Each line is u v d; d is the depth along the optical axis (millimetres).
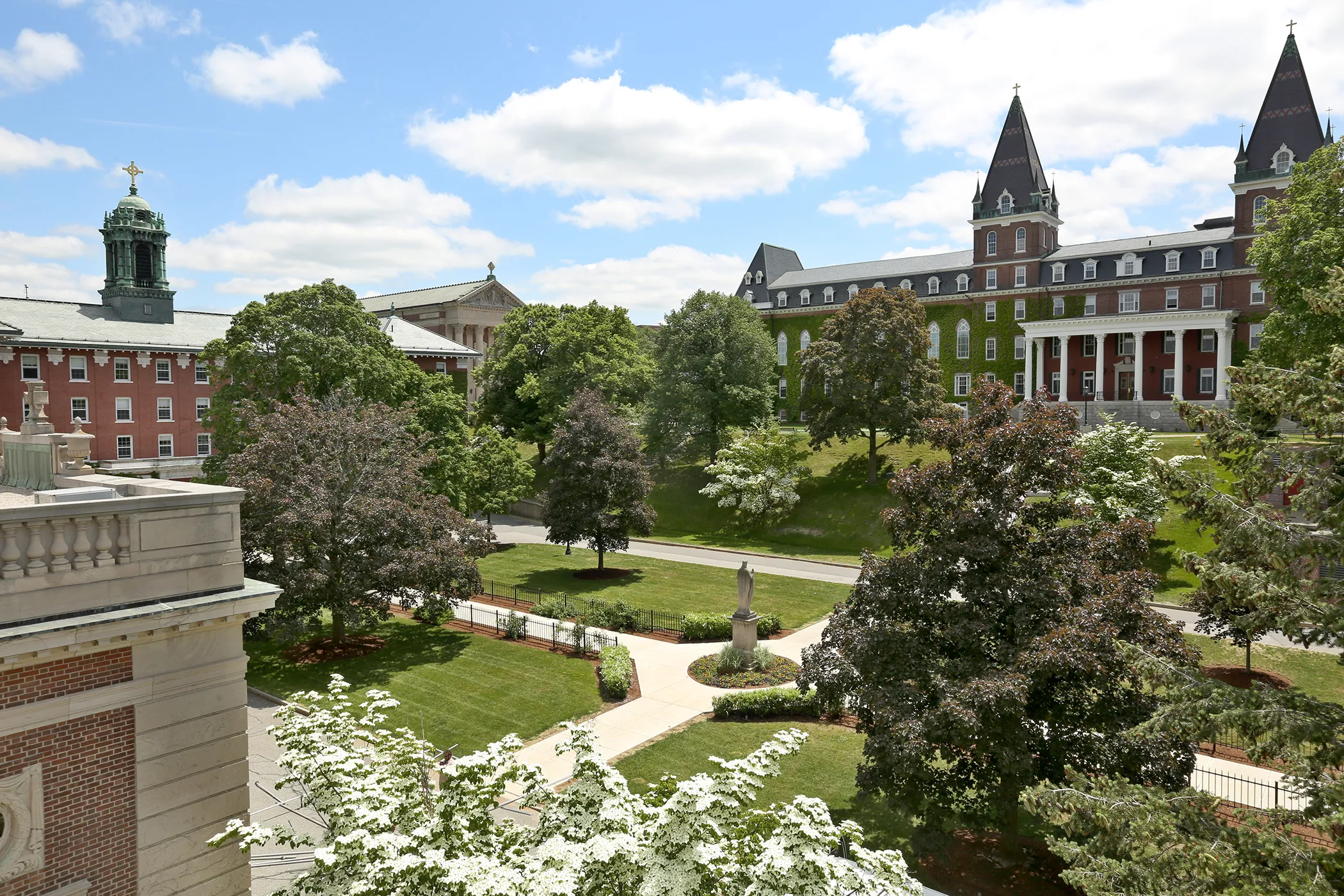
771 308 93625
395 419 31766
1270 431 11891
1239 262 65875
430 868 8336
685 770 19859
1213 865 9727
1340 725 9672
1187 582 36281
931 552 16703
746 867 9352
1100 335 68125
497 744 10734
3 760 9773
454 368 75562
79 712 10289
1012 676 13859
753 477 54375
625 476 41281
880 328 52719
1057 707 15172
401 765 11281
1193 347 67875
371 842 8523
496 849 9977
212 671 11508
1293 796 10578
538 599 36469
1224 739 21672
